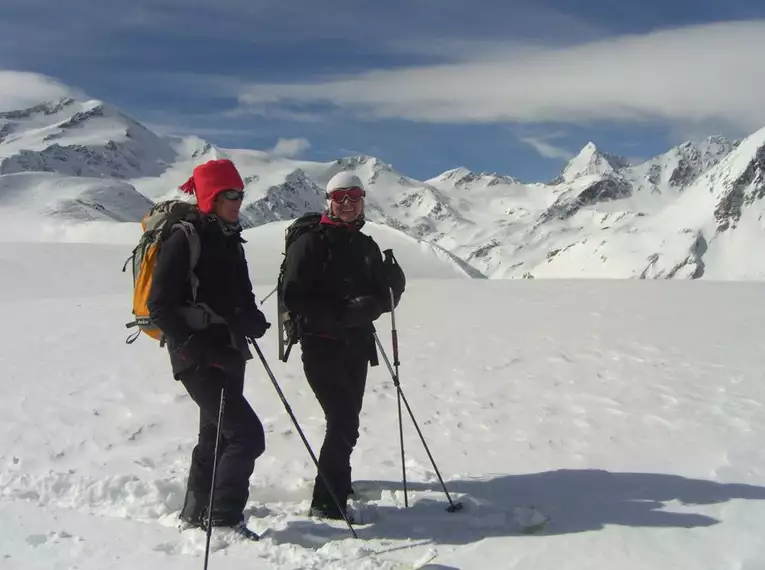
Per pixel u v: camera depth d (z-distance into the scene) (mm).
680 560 3777
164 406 7043
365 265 4570
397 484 5070
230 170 4133
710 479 4934
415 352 9766
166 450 5789
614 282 20859
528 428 6324
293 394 7570
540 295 16906
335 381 4551
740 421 6375
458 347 10078
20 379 8172
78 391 7613
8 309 15500
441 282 21734
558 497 4703
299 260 4434
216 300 4113
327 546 4031
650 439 5926
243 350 4188
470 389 7727
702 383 7824
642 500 4582
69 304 16500
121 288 24281
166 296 3943
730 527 4133
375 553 3965
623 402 7098
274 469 5375
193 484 4348
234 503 4160
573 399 7246
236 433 4168
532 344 10211
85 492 4781
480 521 4336
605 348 9812
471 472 5289
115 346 10344
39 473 5242
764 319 12344
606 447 5746
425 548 4023
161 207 4164
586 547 3957
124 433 6215
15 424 6410
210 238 4098
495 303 15258
